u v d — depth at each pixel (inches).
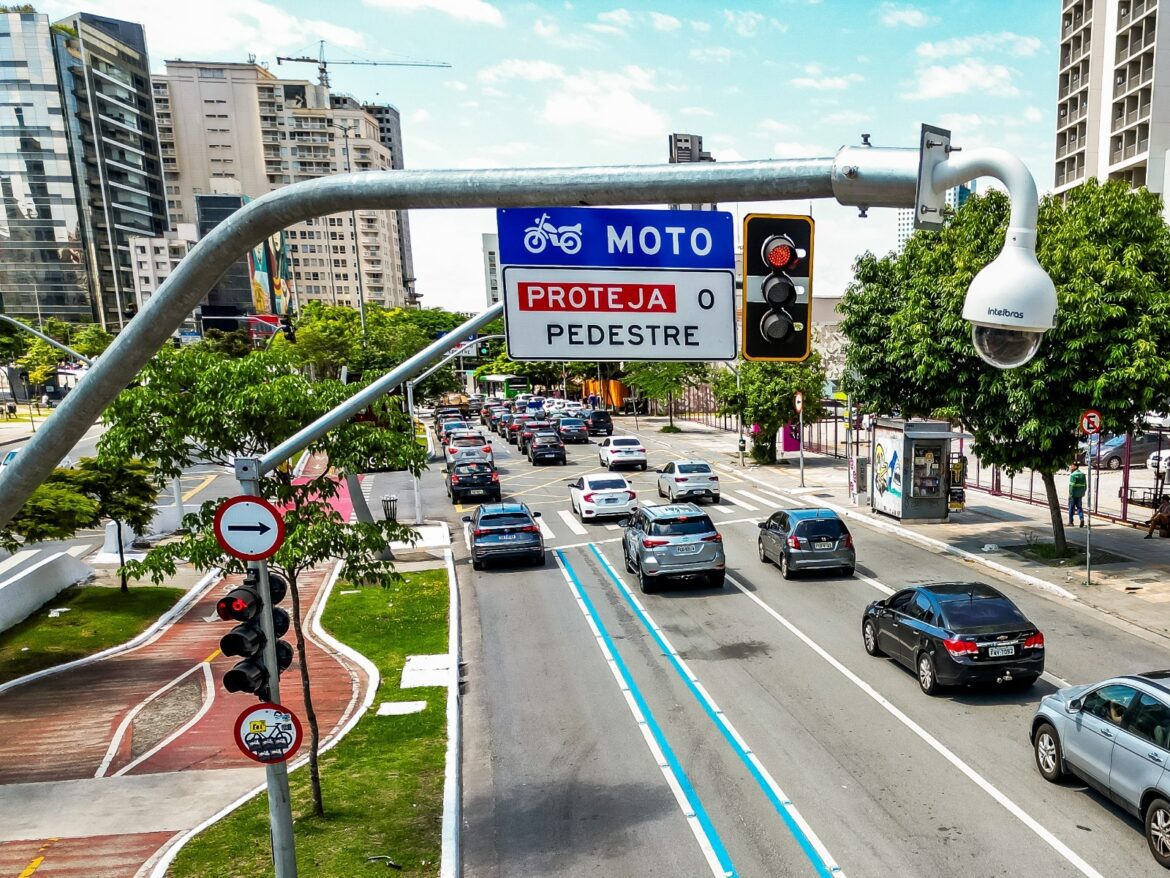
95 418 172.2
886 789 365.4
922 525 949.2
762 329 165.5
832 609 647.1
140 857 344.5
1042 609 621.6
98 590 800.3
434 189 129.3
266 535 267.9
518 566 846.5
